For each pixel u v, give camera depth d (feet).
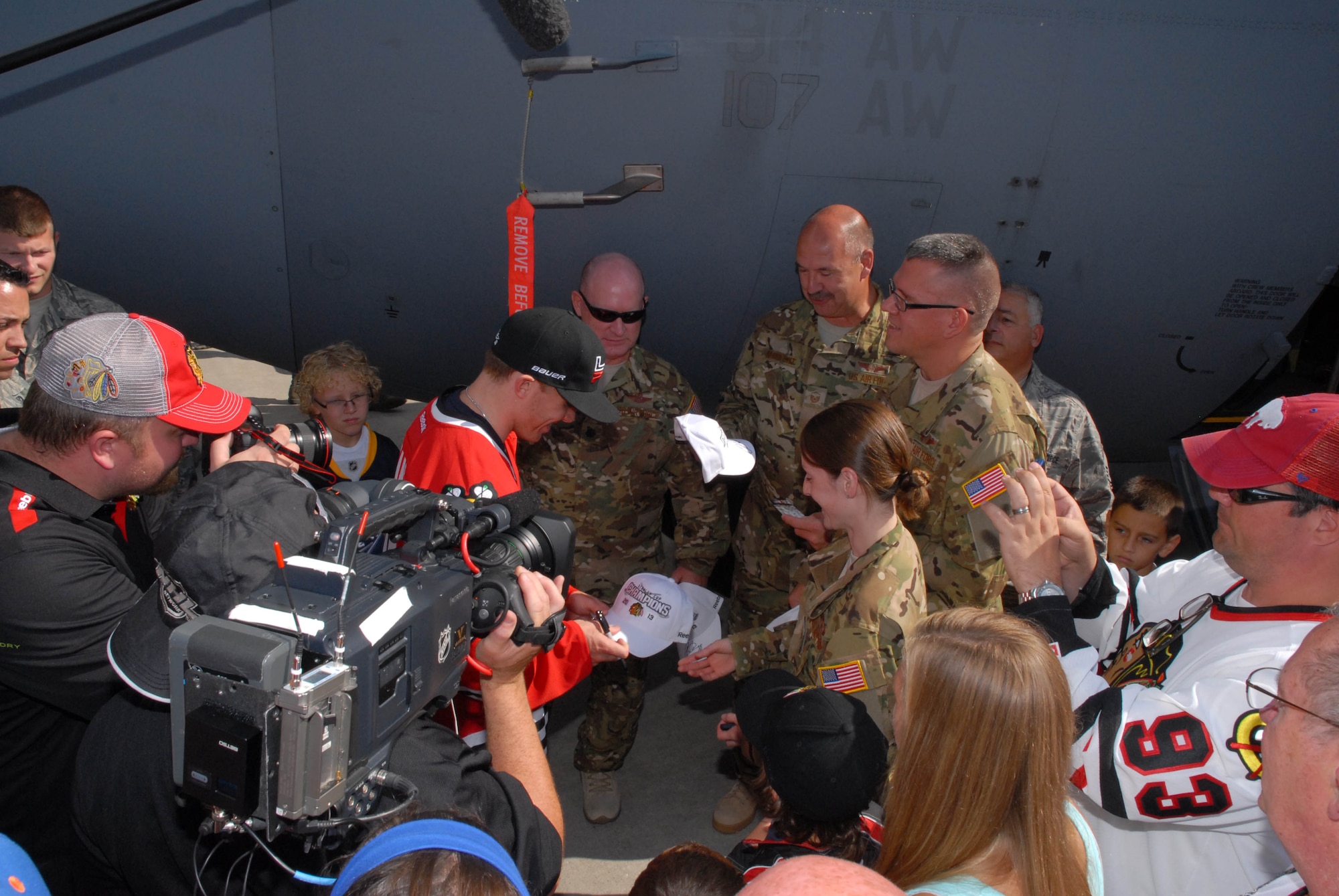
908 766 4.03
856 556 6.44
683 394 9.50
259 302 10.91
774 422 9.79
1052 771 3.85
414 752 4.18
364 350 11.44
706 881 4.12
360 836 3.98
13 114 9.61
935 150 9.65
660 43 9.14
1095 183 9.91
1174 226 10.24
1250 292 10.79
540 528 5.19
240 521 4.00
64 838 6.02
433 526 4.47
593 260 9.06
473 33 9.12
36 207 9.41
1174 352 11.40
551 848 4.40
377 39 9.23
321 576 3.64
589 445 9.19
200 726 3.29
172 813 3.93
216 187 10.02
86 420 5.09
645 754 10.61
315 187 9.96
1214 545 5.28
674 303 10.72
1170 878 5.22
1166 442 12.99
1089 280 10.64
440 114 9.48
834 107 9.43
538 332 6.46
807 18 9.12
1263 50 9.34
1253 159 9.82
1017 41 9.25
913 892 3.75
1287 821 3.59
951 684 3.93
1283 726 3.57
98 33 8.41
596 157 9.64
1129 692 5.10
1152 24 9.24
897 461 6.11
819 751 4.57
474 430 6.57
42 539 5.18
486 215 9.99
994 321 9.53
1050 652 4.09
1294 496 4.75
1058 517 6.22
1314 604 4.91
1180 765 4.66
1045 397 9.76
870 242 8.98
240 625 3.40
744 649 7.38
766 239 10.12
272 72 9.46
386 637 3.58
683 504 9.63
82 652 5.27
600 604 6.83
